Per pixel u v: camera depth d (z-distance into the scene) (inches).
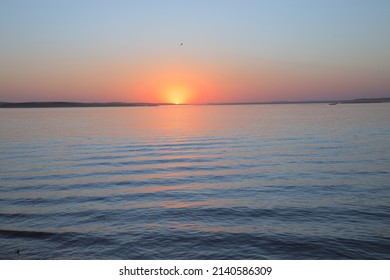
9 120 4483.3
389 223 557.0
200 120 4224.9
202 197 738.2
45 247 482.0
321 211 625.3
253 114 6038.4
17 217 613.3
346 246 472.4
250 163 1147.3
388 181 850.1
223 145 1653.5
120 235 519.5
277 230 532.4
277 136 2015.3
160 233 526.0
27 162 1214.9
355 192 753.6
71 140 1948.8
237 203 685.9
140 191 796.6
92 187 839.7
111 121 4175.7
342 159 1180.5
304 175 943.0
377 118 3681.1
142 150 1515.7
